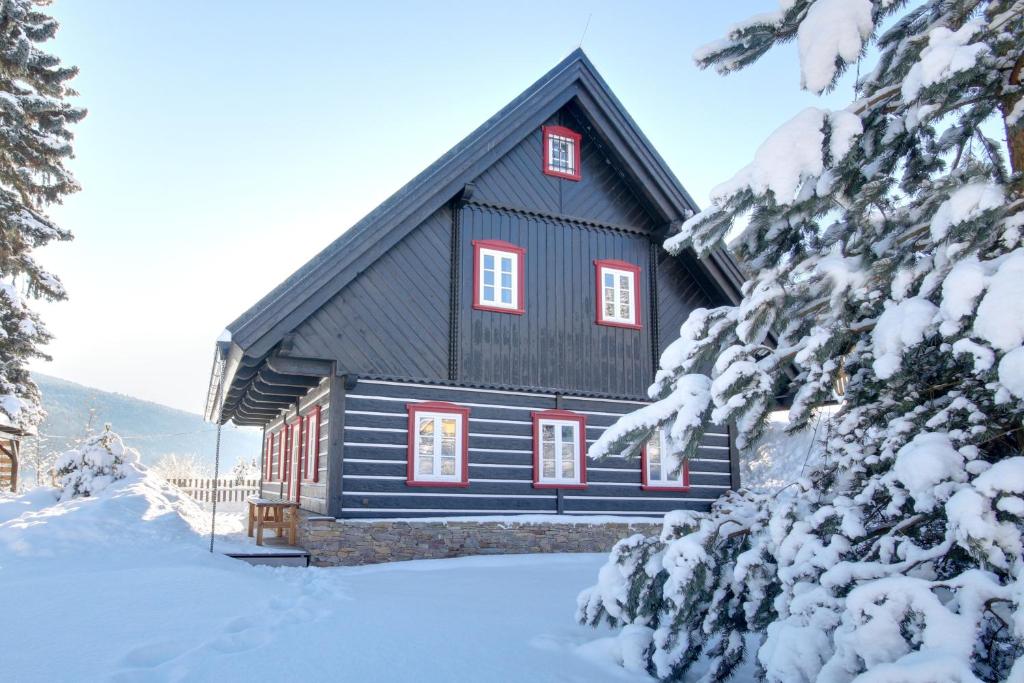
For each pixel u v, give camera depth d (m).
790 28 4.65
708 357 4.92
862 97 4.79
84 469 15.53
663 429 4.72
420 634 5.46
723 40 4.75
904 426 4.13
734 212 4.27
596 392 14.52
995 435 3.74
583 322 14.63
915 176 4.94
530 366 13.92
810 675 3.62
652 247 15.70
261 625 5.62
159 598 6.40
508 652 5.14
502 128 13.65
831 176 4.32
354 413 12.38
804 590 3.98
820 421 4.82
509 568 10.73
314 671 4.43
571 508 14.07
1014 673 2.98
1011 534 3.22
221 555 10.12
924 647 3.17
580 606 5.30
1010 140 4.39
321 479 12.87
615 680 4.72
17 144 19.58
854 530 3.92
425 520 12.34
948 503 3.36
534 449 13.89
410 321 12.94
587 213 15.02
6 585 6.79
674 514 4.97
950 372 4.18
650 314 15.46
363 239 12.00
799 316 4.76
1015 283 3.22
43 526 9.56
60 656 4.68
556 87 14.31
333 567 10.95
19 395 22.14
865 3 4.09
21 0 20.28
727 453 16.05
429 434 12.99
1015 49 3.86
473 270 13.69
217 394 14.60
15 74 20.11
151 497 13.55
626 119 14.83
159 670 4.41
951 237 3.66
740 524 4.81
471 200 13.80
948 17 4.38
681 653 4.77
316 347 12.03
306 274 11.53
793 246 5.27
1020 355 3.12
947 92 3.65
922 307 3.72
